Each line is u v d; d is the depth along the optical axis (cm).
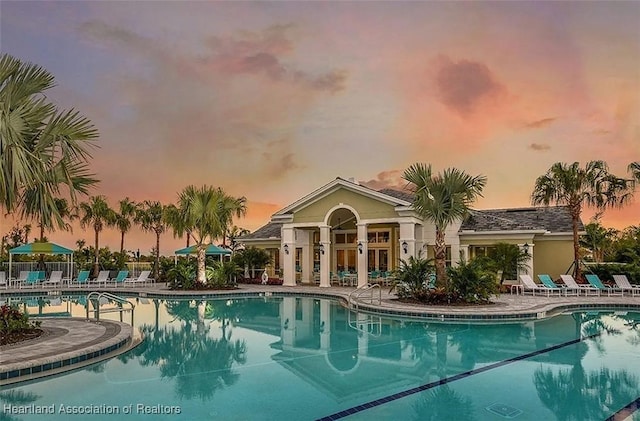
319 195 2816
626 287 2194
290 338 1254
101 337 1103
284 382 816
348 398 724
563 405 683
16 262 3450
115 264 3622
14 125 991
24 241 4466
